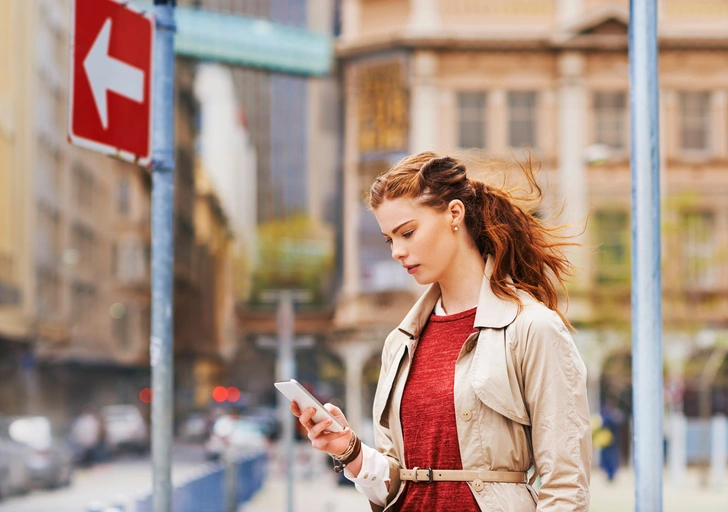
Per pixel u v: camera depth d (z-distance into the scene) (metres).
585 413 2.36
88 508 6.59
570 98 41.56
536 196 2.68
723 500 18.33
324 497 20.11
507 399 2.35
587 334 35.06
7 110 35.84
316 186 92.88
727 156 40.84
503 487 2.36
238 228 96.56
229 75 98.12
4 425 20.98
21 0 36.72
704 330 34.50
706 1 41.75
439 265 2.47
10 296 35.19
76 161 45.75
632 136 3.38
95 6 3.84
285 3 78.50
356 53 43.88
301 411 2.48
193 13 44.94
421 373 2.48
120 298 51.75
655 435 3.21
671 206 32.16
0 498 19.80
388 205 2.47
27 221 36.91
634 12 3.39
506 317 2.39
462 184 2.50
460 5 42.69
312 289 65.44
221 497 14.23
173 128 4.16
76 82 3.74
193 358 68.56
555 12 42.22
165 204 4.11
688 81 41.38
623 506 16.55
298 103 100.81
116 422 33.31
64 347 41.31
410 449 2.47
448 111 42.38
